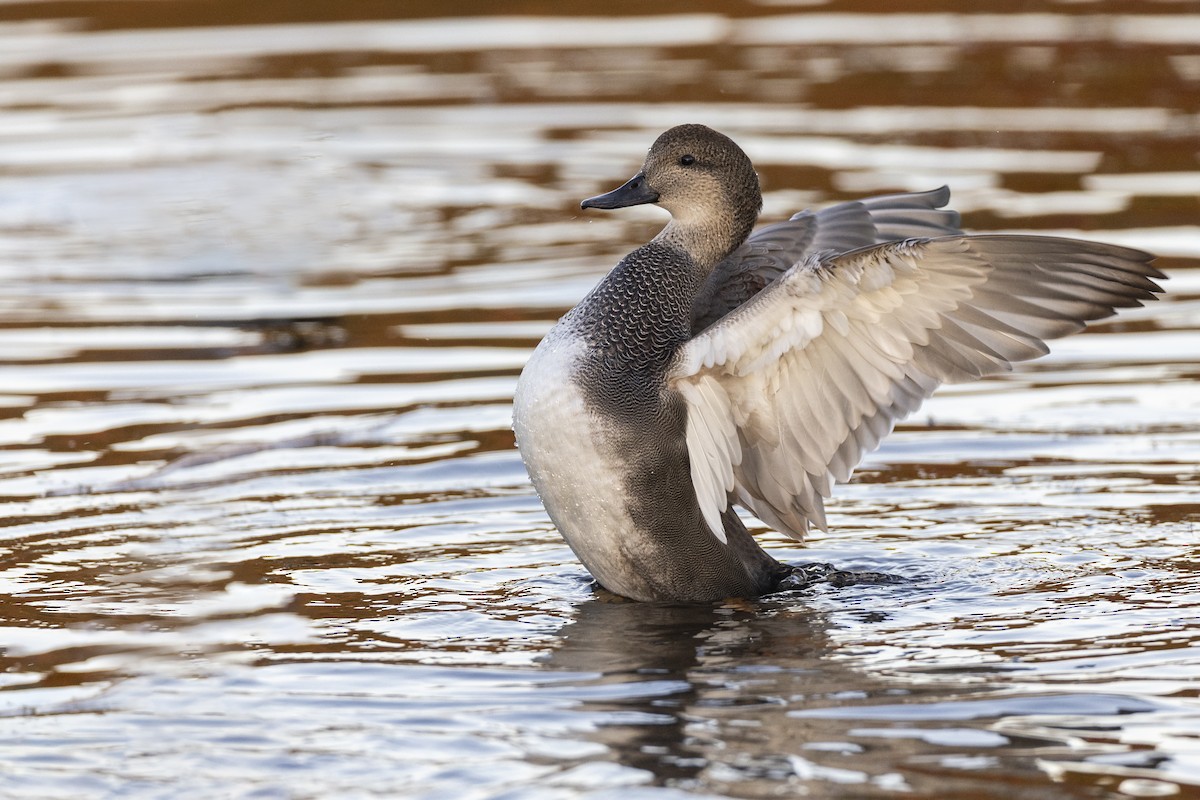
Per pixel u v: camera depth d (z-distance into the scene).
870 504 11.09
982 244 8.27
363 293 16.75
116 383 13.87
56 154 23.17
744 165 10.26
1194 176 20.22
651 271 9.83
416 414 13.00
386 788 6.70
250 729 7.34
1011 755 6.93
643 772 6.80
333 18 30.98
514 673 8.06
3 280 17.41
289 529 10.49
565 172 21.91
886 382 8.93
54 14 31.23
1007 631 8.59
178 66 27.91
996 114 23.75
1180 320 15.30
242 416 12.96
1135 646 8.27
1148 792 6.54
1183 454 11.79
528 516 10.87
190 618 8.88
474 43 29.22
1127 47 27.69
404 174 22.09
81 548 10.03
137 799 6.64
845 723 7.30
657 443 9.22
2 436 12.41
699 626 8.88
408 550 10.18
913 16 30.42
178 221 19.88
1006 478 11.48
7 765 6.97
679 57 27.80
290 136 23.98
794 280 8.62
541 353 9.45
